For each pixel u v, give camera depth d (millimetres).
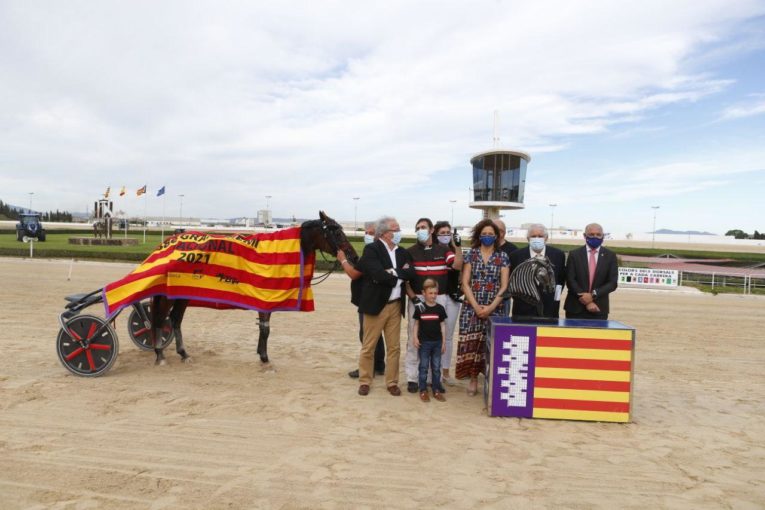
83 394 4977
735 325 10312
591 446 4023
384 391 5402
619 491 3258
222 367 6160
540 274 5098
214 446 3811
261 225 83750
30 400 4758
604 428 4461
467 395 5391
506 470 3523
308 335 8281
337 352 7145
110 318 5527
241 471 3398
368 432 4188
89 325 5523
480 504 3033
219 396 5039
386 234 5117
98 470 3375
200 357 6629
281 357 6773
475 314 5332
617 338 4590
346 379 5820
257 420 4395
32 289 12891
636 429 4449
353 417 4543
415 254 5535
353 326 9148
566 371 4629
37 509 2875
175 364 6258
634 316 11406
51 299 11281
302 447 3836
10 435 3934
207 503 2969
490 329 4828
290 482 3256
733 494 3254
